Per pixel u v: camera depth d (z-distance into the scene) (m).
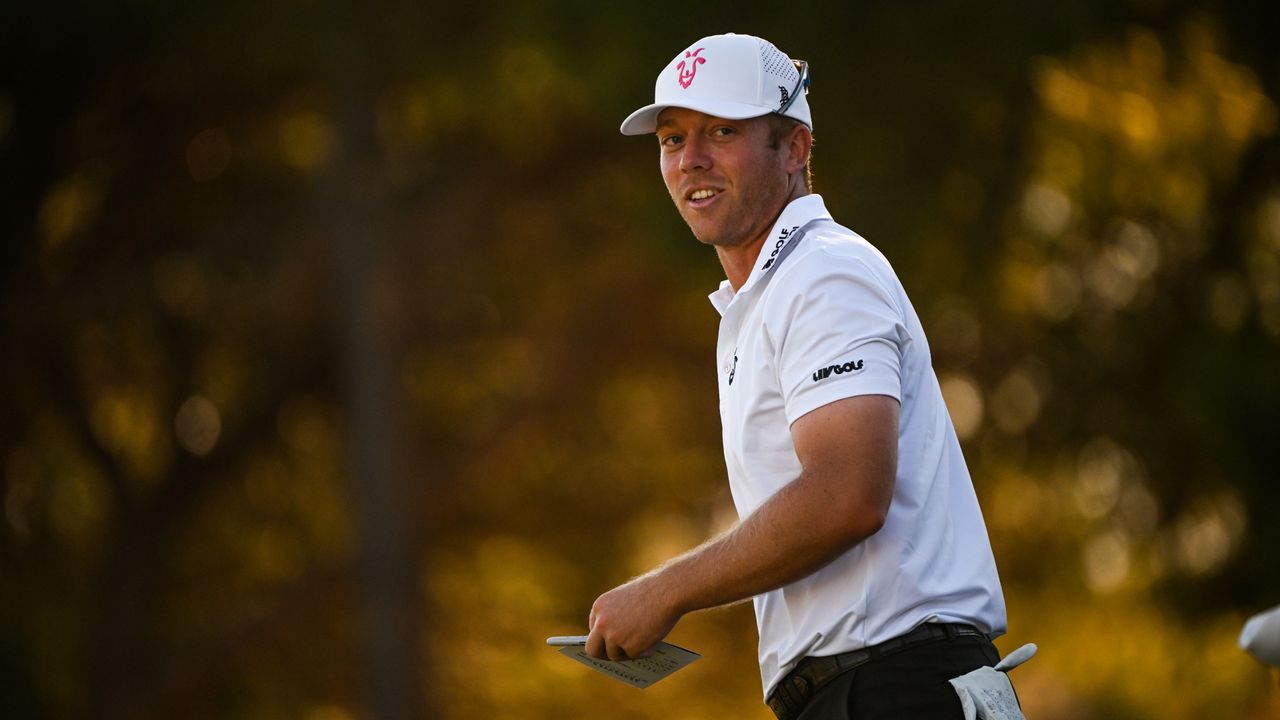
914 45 34.91
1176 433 39.72
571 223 49.09
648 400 53.12
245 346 49.00
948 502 9.54
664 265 39.00
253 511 51.75
